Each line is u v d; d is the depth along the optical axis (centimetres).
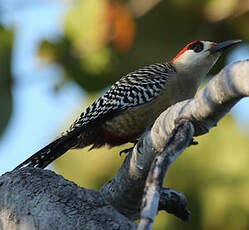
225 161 1218
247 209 1190
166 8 1322
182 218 902
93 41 1348
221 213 1202
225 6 1316
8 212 719
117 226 668
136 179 770
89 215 682
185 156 1229
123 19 1327
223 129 1242
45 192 711
